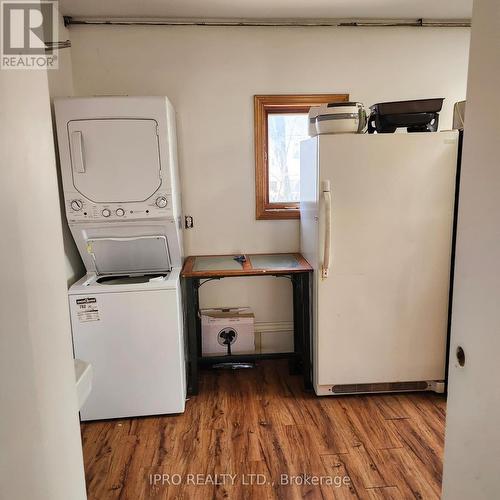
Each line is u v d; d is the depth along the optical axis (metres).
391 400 2.59
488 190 0.78
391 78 2.97
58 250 0.85
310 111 2.59
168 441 2.22
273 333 3.23
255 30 2.86
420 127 2.51
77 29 2.75
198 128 2.94
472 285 0.84
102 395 2.37
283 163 3.08
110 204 2.34
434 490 1.83
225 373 3.01
